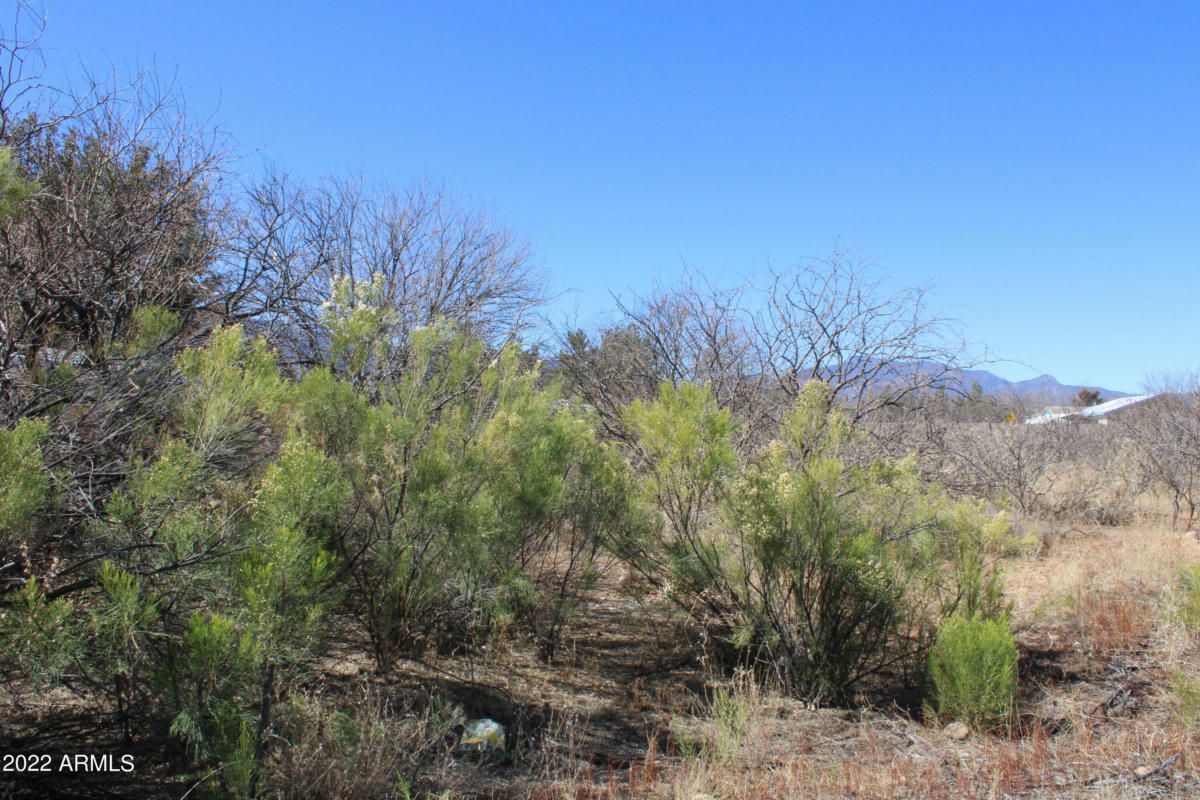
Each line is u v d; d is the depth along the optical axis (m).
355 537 4.55
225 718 2.91
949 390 9.79
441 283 11.49
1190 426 14.28
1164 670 5.56
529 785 3.63
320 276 10.10
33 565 3.17
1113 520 12.55
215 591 3.22
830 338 9.77
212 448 3.48
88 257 5.14
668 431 5.37
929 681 5.15
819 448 5.46
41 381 3.73
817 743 4.42
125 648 2.84
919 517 5.66
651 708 4.87
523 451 5.14
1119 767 3.93
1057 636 6.42
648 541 5.65
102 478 3.67
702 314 11.22
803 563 5.09
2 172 3.41
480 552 4.64
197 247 6.18
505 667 5.21
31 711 3.50
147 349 3.87
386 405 4.56
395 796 3.27
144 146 6.09
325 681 4.24
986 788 3.75
